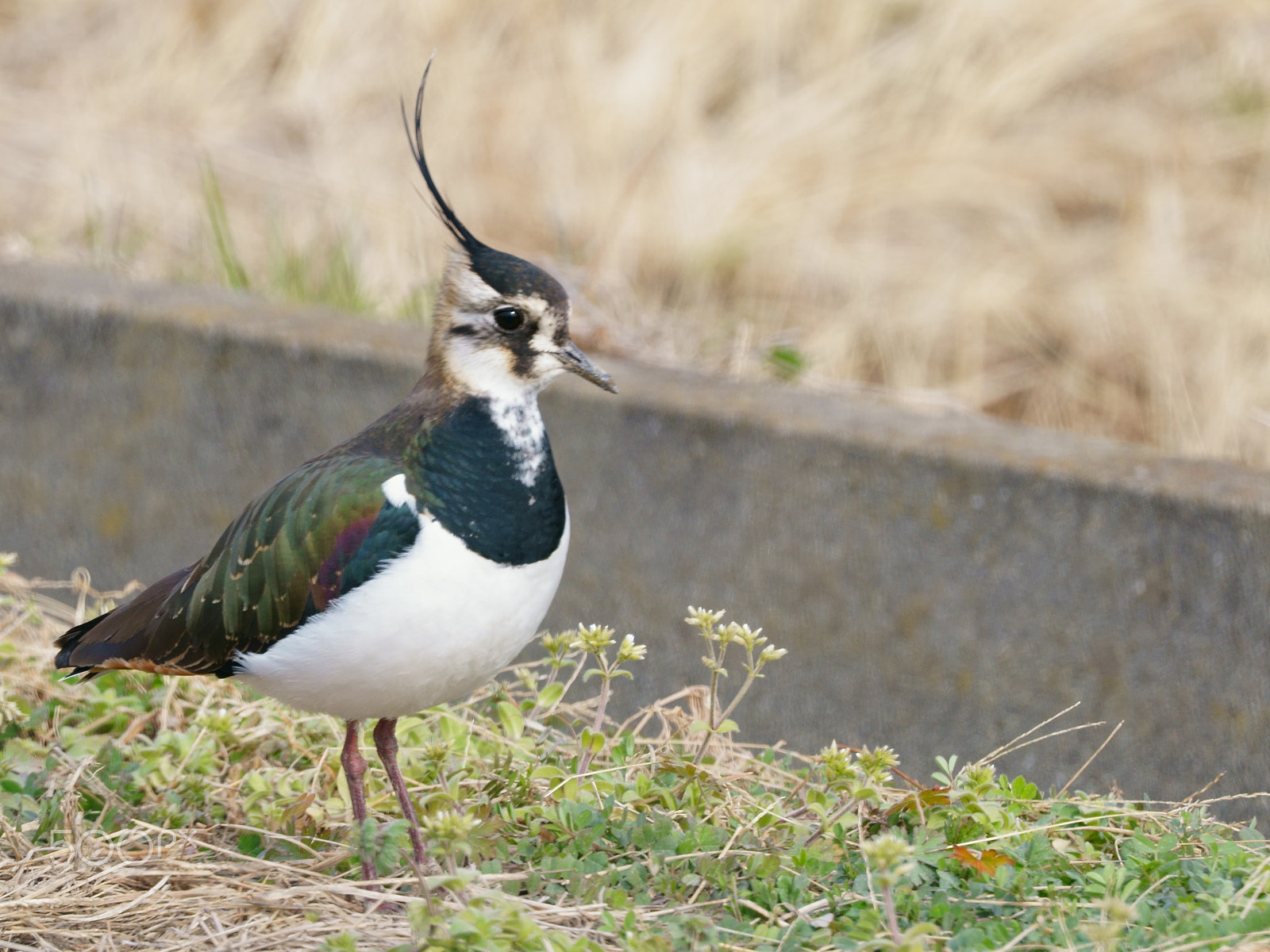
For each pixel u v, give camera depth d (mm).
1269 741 9688
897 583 10578
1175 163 17750
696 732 8867
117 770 8758
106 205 17297
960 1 19375
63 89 19844
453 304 7727
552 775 8406
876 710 10734
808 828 7949
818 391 11914
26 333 12656
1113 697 10070
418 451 7512
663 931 6941
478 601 7355
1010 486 10195
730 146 18266
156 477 12531
